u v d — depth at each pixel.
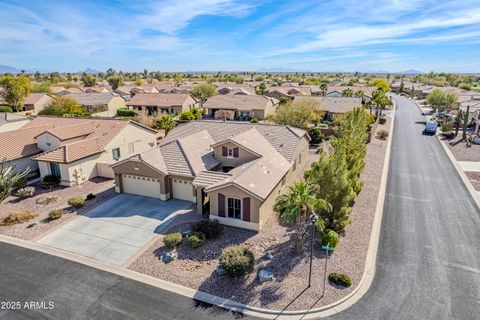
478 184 30.41
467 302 15.16
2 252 19.66
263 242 20.41
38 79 175.25
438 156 40.12
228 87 107.56
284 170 27.66
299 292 15.77
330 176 20.11
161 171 26.45
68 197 28.25
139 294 15.94
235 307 14.97
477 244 20.17
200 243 19.91
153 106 75.56
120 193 28.84
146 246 20.27
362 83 159.50
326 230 19.58
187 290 16.17
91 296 15.83
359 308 14.81
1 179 25.22
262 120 68.38
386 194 28.12
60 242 20.80
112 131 36.94
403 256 18.88
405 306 14.92
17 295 15.93
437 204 26.02
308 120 56.53
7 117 45.38
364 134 32.72
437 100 77.75
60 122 41.72
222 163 29.84
